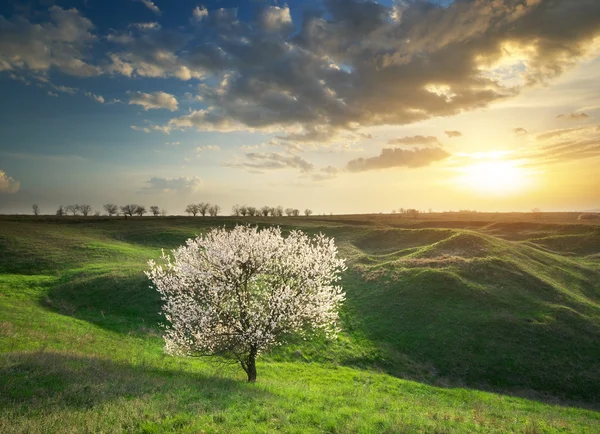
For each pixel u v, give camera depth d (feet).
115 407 44.24
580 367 118.11
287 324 78.02
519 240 306.35
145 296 154.51
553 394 109.29
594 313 150.51
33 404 42.75
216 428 42.06
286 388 72.64
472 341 131.13
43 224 355.15
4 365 56.70
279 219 465.47
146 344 112.78
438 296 159.53
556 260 220.23
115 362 74.13
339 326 144.66
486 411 79.30
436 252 213.05
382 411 61.57
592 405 104.27
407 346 132.46
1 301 136.05
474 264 187.11
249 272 80.28
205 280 78.43
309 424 48.42
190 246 83.87
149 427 40.06
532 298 159.02
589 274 204.85
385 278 182.29
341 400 66.80
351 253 236.43
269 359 114.52
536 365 119.14
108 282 167.12
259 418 47.70
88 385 51.57
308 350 124.47
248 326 77.87
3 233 255.09
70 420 38.96
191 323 79.10
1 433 34.73
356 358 123.65
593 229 297.33
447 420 62.23
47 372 55.06
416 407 72.59
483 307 150.61
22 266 200.13
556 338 130.72
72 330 111.24
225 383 67.26
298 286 80.59
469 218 542.16
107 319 134.21
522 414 81.25
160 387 56.54
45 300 148.25
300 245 88.43
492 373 117.70
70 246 243.19
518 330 135.13
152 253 248.11
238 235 82.28
